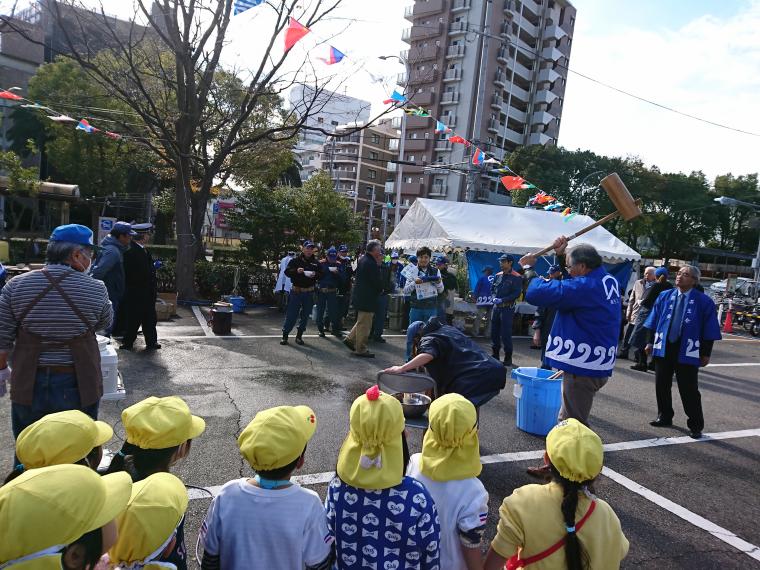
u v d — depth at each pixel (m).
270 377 6.32
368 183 69.81
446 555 1.96
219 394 5.50
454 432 1.91
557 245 4.15
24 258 18.44
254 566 1.64
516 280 8.11
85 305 2.87
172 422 1.75
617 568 1.78
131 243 6.97
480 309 10.78
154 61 13.35
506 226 12.99
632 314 9.45
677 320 5.34
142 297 7.07
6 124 29.30
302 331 8.50
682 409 6.38
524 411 4.98
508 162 38.66
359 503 1.75
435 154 49.12
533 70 52.31
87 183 25.67
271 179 23.64
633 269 14.36
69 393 2.85
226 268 13.16
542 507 1.78
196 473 3.66
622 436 5.21
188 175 12.45
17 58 29.05
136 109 11.20
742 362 10.44
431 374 3.76
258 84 12.82
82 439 1.57
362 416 1.71
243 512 1.66
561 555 1.73
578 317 3.87
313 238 17.91
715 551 3.18
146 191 32.66
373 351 8.39
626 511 3.61
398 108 8.91
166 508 1.44
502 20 47.09
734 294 22.42
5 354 2.78
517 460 4.32
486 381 3.54
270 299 13.36
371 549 1.73
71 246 2.88
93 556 1.19
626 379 7.84
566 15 53.59
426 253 7.92
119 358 6.64
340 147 69.12
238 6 6.38
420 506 1.74
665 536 3.31
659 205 41.62
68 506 1.10
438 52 47.66
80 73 22.16
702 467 4.53
